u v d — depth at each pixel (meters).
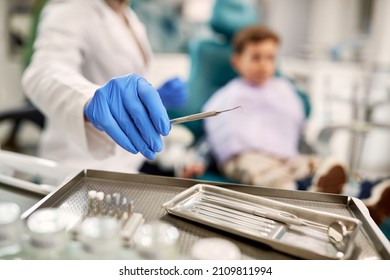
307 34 1.82
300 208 0.48
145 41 1.20
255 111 1.73
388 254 0.39
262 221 0.47
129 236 0.41
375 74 1.81
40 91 0.78
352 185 1.18
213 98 1.73
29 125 2.13
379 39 1.78
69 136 0.75
